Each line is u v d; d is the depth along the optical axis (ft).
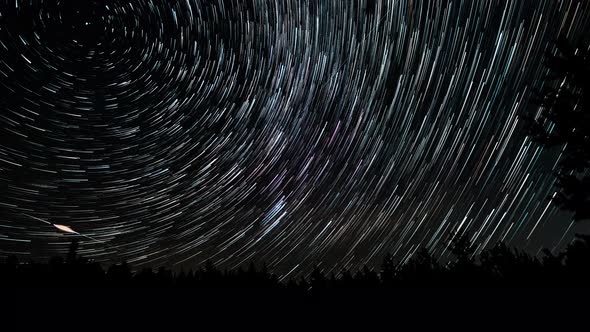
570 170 14.56
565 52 14.53
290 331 34.09
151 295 50.44
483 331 22.84
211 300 51.06
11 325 31.71
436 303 38.50
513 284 34.91
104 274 56.75
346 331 32.35
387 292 53.01
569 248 15.84
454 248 62.85
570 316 18.01
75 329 32.76
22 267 51.83
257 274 72.23
